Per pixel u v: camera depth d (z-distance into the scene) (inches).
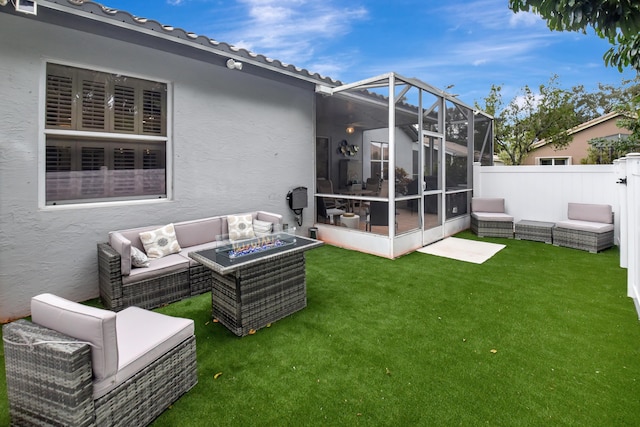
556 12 95.8
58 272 144.1
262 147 221.5
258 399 84.5
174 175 179.6
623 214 186.2
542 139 576.4
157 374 78.9
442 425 75.5
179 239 170.2
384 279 170.4
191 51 179.5
